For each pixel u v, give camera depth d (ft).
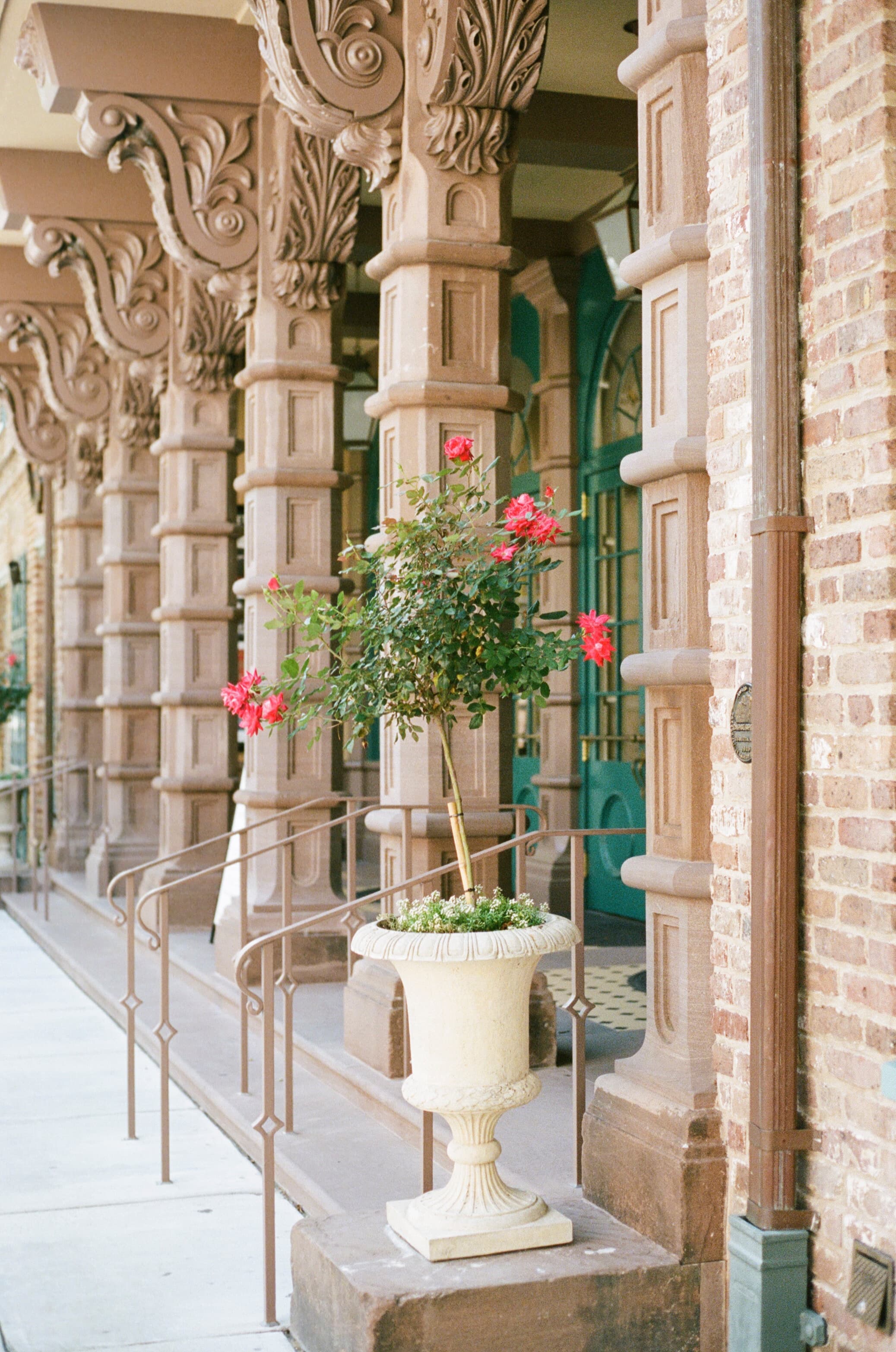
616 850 29.78
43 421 42.63
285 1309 12.62
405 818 17.11
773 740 10.68
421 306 17.46
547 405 30.71
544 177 27.68
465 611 11.98
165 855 30.07
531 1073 11.82
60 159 28.68
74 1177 16.35
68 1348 11.82
